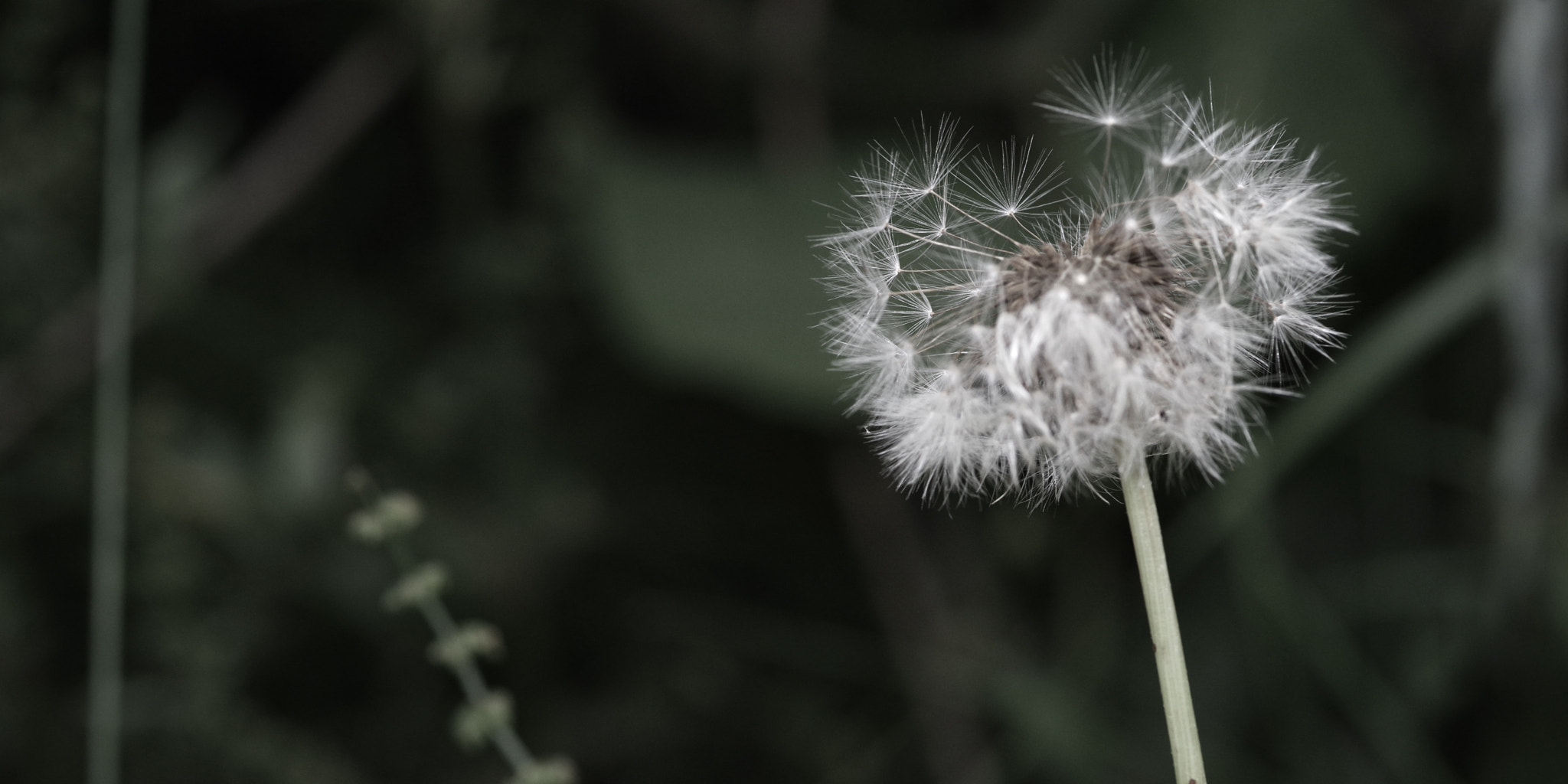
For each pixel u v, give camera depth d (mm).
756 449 5594
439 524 4832
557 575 5129
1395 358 3773
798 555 5582
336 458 4660
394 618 4719
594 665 5352
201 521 4445
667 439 5586
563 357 5426
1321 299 2180
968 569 5344
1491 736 4430
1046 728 4551
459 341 5254
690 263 4766
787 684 5352
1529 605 4145
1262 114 4750
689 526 5543
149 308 4594
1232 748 4730
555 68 5016
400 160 5590
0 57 4328
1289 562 4812
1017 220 2301
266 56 5406
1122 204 2135
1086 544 5031
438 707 4871
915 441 2113
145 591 4211
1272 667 4520
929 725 5070
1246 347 2088
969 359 2160
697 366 4543
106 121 4453
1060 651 5016
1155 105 2338
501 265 5043
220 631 4250
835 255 2363
